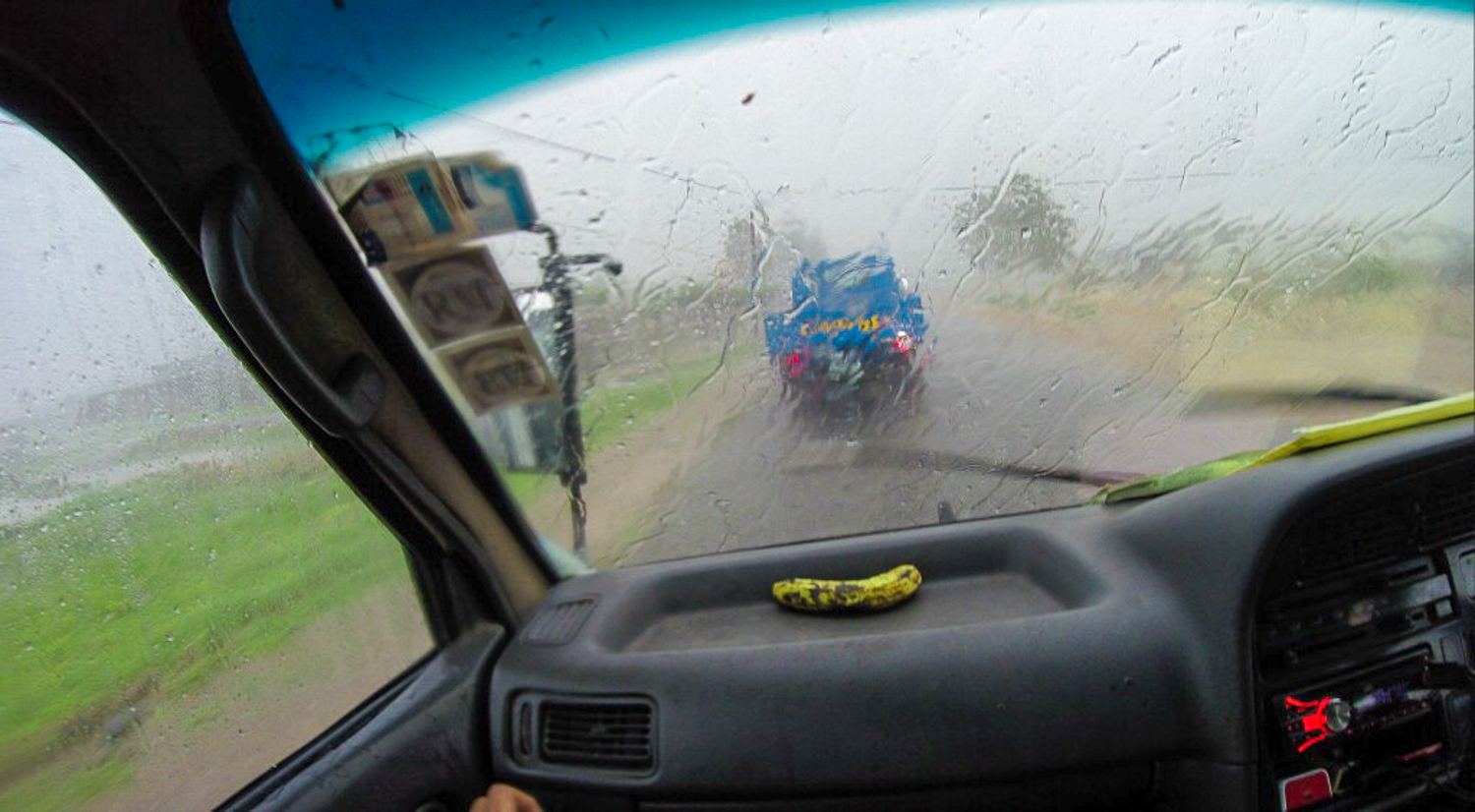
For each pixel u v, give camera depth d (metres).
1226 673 1.64
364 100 1.53
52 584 1.26
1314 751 1.66
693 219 2.05
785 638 1.89
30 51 1.09
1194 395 2.40
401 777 1.69
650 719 1.76
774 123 2.03
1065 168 2.25
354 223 1.59
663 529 2.24
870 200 2.15
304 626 1.68
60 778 1.24
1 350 1.21
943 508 2.26
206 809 1.44
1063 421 2.32
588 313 2.04
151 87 1.21
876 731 1.68
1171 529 1.83
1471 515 1.81
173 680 1.42
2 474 1.21
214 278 1.28
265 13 1.31
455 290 1.76
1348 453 1.76
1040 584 1.99
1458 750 1.72
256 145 1.40
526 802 1.61
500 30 1.60
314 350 1.49
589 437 2.14
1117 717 1.66
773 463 2.24
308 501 1.71
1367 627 1.72
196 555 1.48
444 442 1.86
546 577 2.21
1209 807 1.66
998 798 1.71
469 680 1.91
